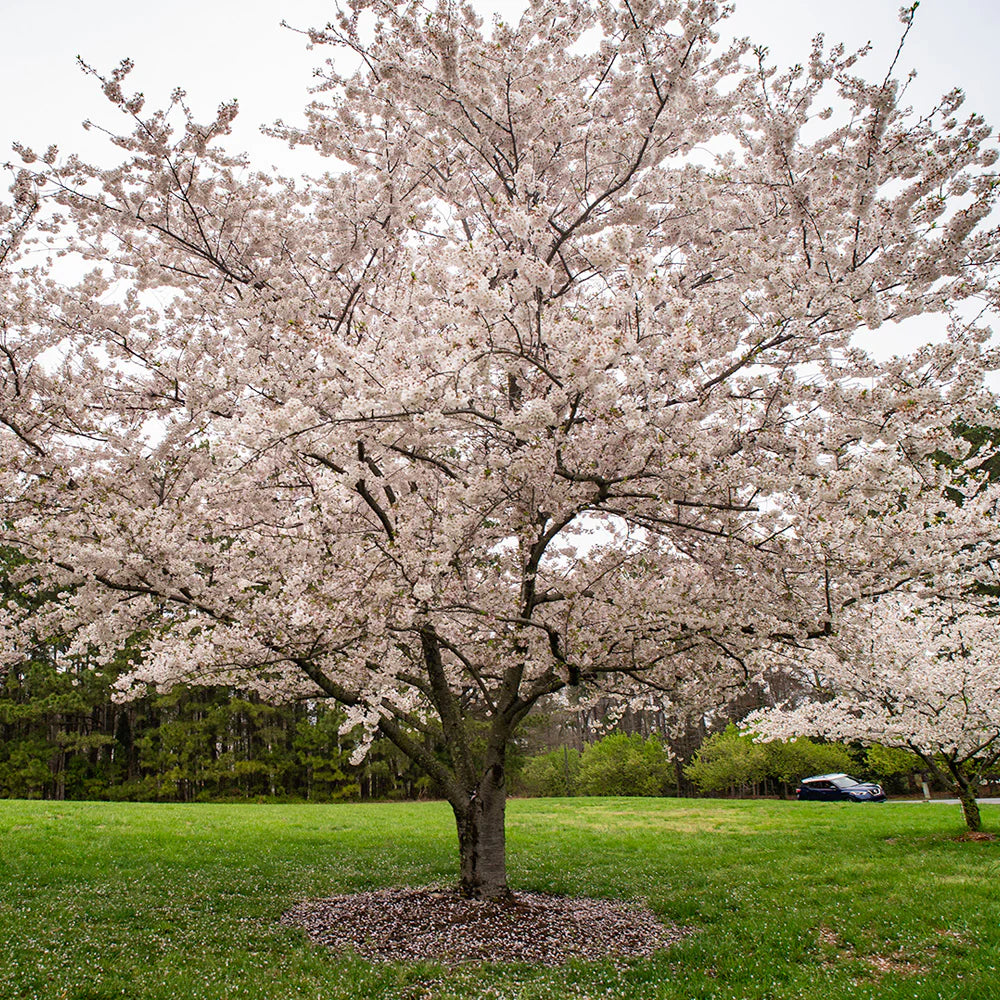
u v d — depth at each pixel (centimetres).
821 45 561
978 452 782
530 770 3300
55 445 682
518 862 996
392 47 658
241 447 525
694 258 735
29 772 2456
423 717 972
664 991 502
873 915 650
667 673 743
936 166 536
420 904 702
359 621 603
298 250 742
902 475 528
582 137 724
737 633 654
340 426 536
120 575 583
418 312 668
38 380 637
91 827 1158
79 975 502
